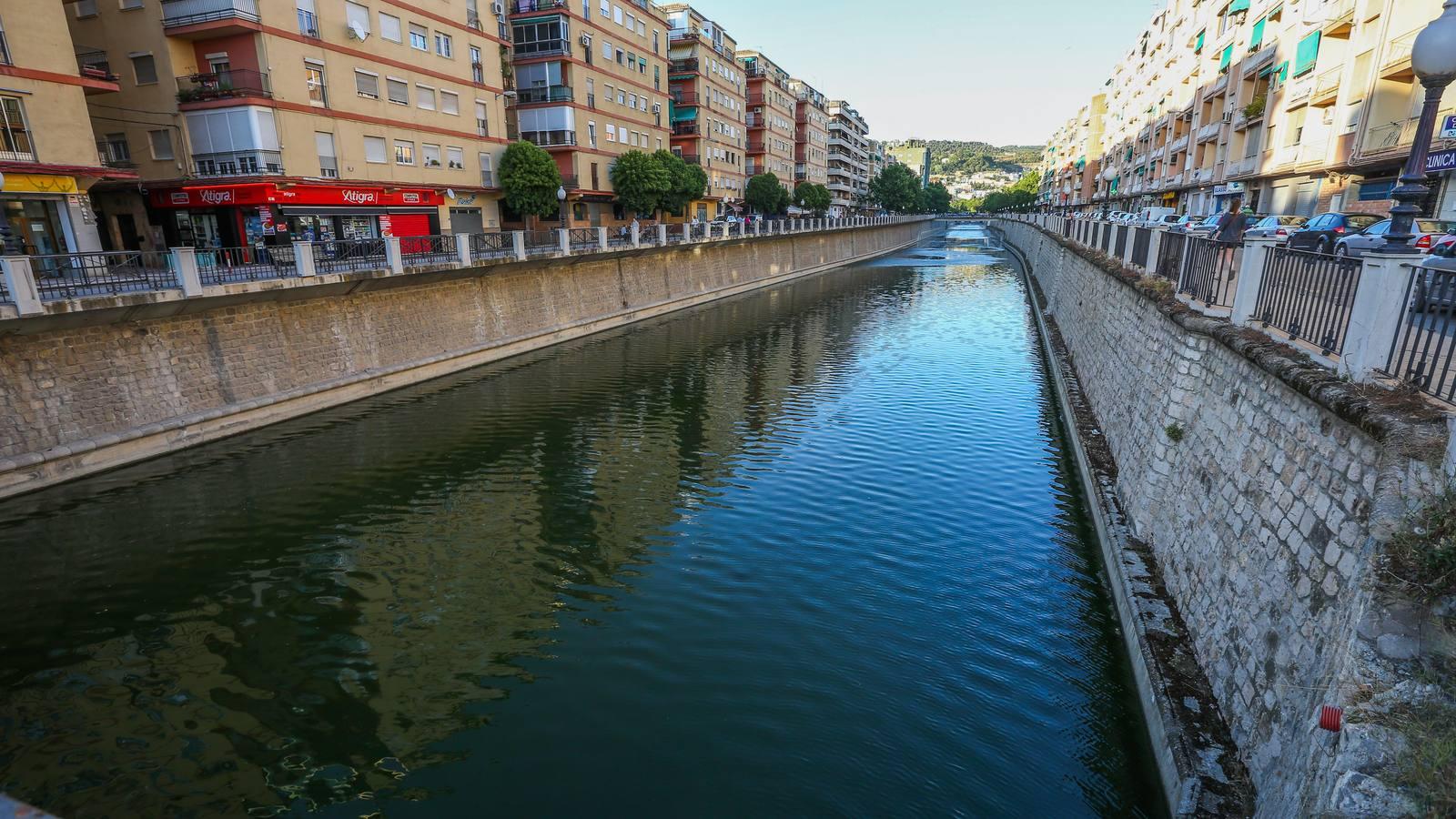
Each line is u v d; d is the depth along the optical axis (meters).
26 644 8.88
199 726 7.50
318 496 13.34
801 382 22.31
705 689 8.05
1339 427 5.75
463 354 23.00
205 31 23.28
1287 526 6.10
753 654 8.65
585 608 9.74
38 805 6.45
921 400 20.09
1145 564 9.28
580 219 42.50
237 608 9.73
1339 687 4.23
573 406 19.50
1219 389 8.61
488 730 7.45
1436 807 3.37
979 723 7.39
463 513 12.73
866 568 10.70
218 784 6.73
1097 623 9.09
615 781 6.75
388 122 28.56
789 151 80.12
